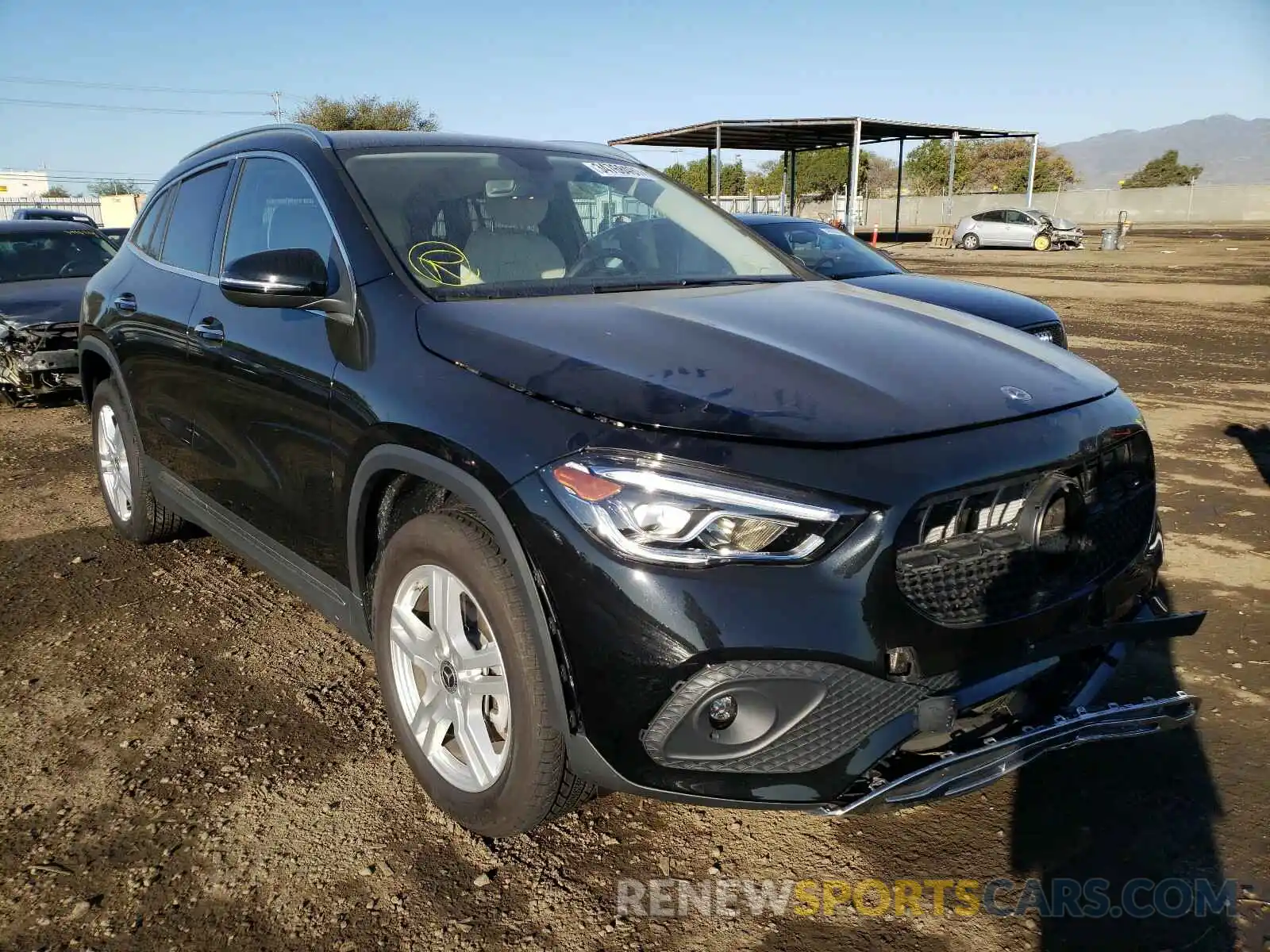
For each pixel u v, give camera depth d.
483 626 2.30
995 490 2.11
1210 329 12.53
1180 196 51.94
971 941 2.17
